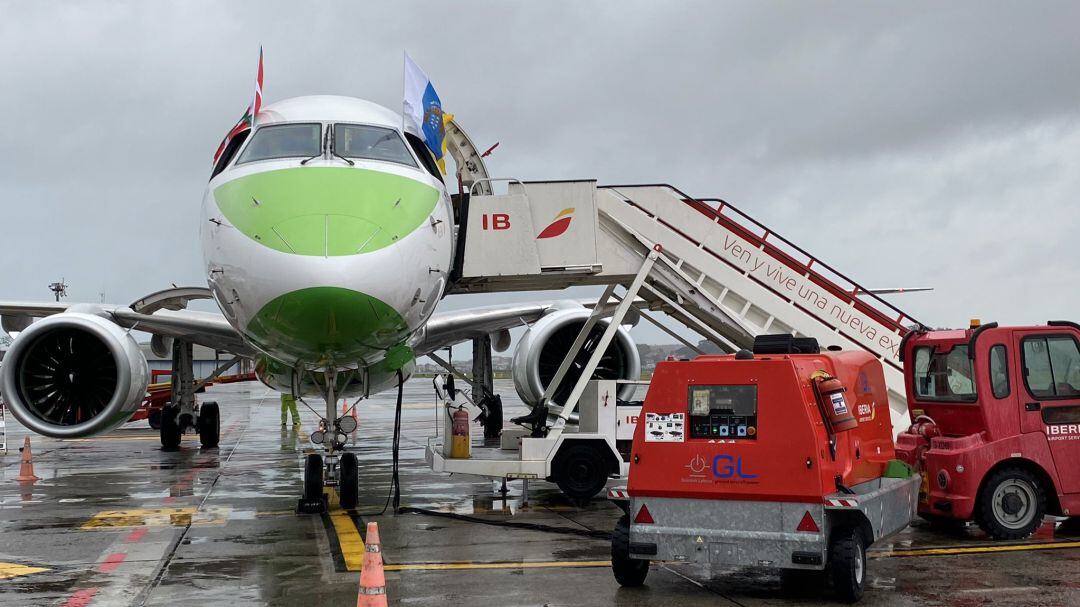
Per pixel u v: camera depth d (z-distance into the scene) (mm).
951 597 6879
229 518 10688
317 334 8742
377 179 9492
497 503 11938
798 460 6723
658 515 7113
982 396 9188
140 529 9938
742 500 6910
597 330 14438
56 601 6781
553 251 11156
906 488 8211
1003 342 9281
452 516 10812
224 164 10578
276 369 12094
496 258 11070
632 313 14758
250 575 7625
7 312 14953
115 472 16000
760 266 11711
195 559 8289
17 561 8250
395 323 9078
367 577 5766
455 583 7344
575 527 10039
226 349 15266
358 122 10258
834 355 7766
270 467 16719
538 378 13852
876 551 8703
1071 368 9422
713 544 6949
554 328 14016
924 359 10430
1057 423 9250
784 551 6789
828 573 7664
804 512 6754
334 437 11227
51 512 11242
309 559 8273
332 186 9148
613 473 11359
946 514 9242
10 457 19250
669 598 6918
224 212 9328
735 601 6840
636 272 11688
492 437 17125
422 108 11031
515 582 7391
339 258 8367
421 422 30828
